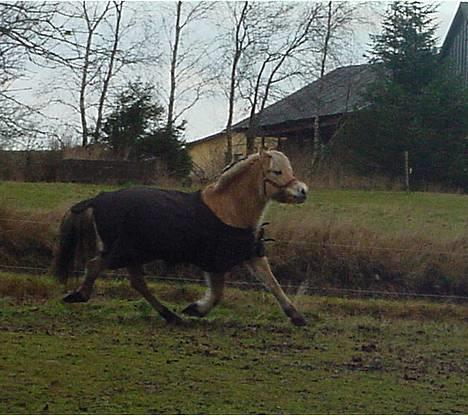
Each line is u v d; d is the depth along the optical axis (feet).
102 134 108.99
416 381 33.55
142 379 31.42
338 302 54.24
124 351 36.11
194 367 33.78
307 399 29.81
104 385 30.35
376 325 46.85
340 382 32.65
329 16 130.11
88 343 37.52
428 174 111.86
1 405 27.30
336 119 135.64
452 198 92.22
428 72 119.03
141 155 107.86
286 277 58.65
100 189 83.76
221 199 42.47
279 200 42.34
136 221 42.19
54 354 34.91
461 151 112.27
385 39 120.98
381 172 112.16
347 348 39.78
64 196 75.20
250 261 43.98
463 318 52.85
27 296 50.67
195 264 43.09
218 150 137.18
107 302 49.03
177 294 53.31
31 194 75.00
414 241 59.47
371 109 114.52
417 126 111.34
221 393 29.96
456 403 30.32
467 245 59.52
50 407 27.27
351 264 58.90
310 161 114.21
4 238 59.31
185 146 112.06
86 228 43.73
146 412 27.12
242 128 145.28
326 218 62.28
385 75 121.70
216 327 43.32
